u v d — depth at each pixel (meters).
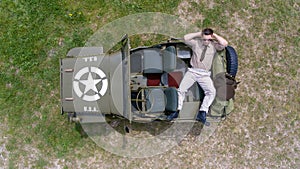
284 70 7.82
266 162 7.67
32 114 7.38
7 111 7.35
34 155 7.32
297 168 7.71
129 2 7.77
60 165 7.34
